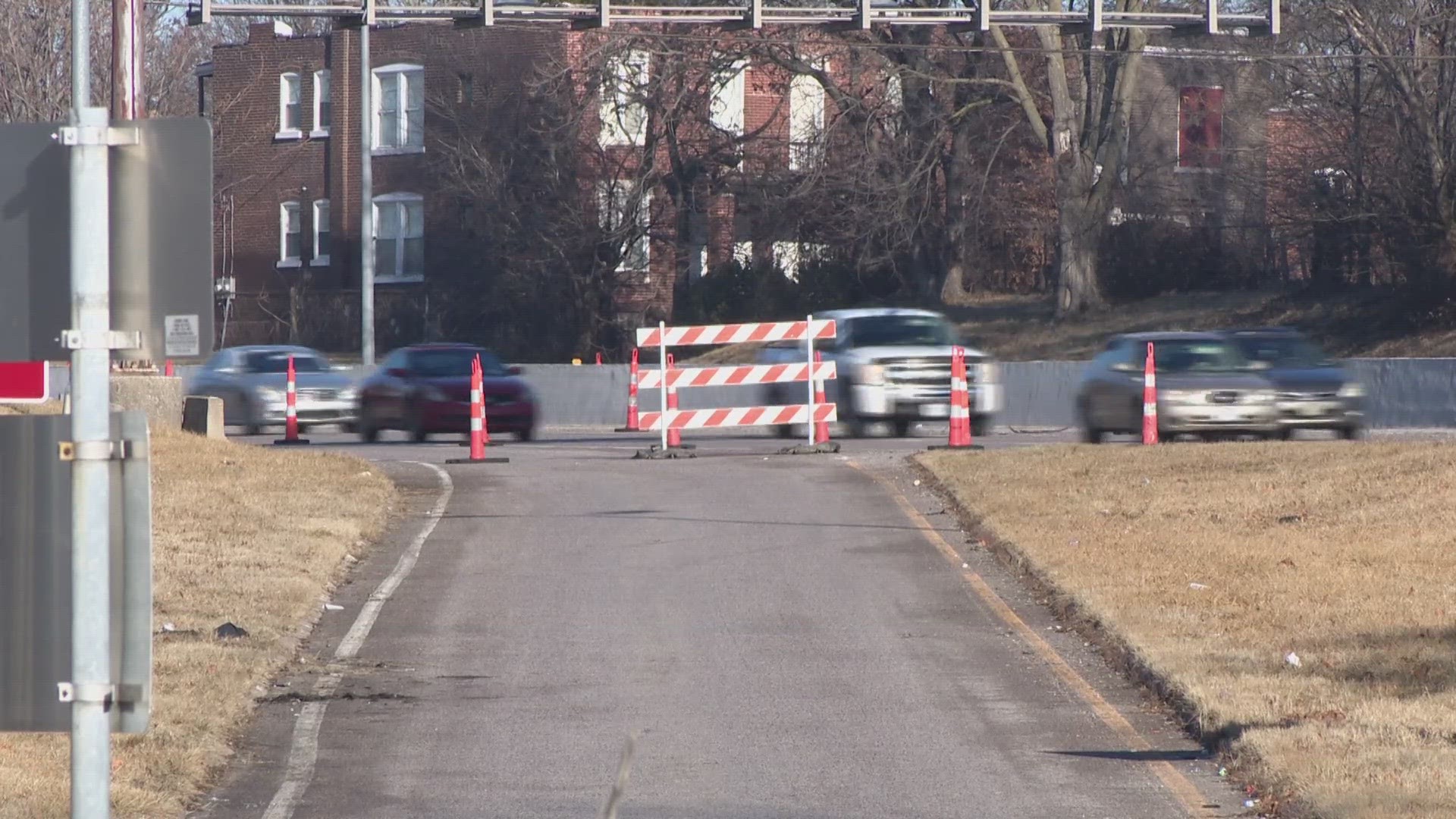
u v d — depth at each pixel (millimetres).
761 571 53750
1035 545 55625
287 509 63406
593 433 120500
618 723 35969
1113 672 40469
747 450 88938
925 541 58906
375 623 46688
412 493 71875
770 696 38312
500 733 35250
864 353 98688
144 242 17875
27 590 17875
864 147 161000
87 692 17625
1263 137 176500
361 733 35188
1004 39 155125
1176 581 49219
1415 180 139875
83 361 17594
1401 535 55500
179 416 85812
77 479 17656
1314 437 92688
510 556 56875
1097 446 79188
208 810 29781
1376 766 29938
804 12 91375
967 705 37406
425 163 199375
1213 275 177125
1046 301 181500
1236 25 93938
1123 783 31156
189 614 45031
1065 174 164000
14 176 18000
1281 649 40250
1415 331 143125
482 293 194750
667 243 187875
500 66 189250
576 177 179250
